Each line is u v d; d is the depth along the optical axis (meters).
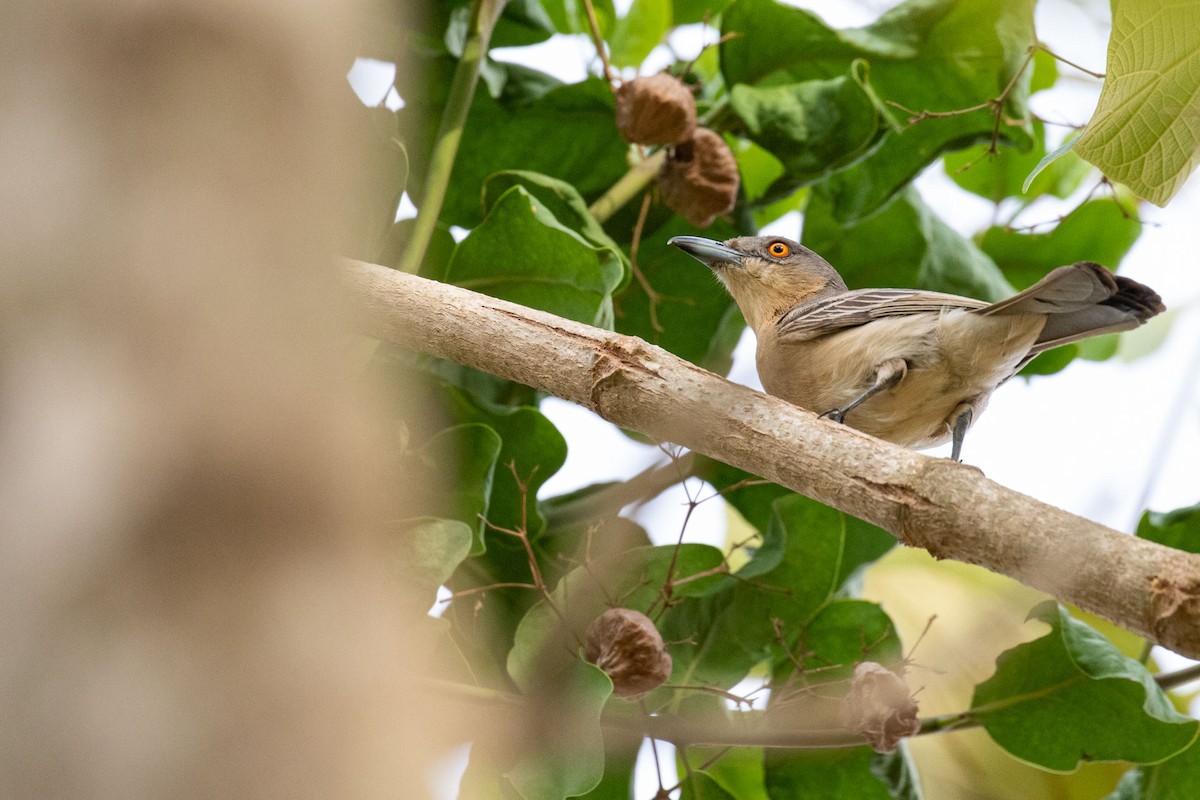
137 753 2.67
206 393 2.89
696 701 8.81
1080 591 5.96
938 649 12.80
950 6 10.43
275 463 2.94
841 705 8.55
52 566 2.71
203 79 3.02
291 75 3.14
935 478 6.42
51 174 2.88
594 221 9.70
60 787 2.63
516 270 8.93
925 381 9.79
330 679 2.90
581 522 9.68
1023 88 10.45
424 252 9.08
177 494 2.82
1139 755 8.66
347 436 3.10
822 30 10.29
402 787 2.94
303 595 2.91
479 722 7.50
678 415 6.93
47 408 2.78
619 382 7.00
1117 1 6.99
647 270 11.16
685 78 10.79
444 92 10.43
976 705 8.97
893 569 13.39
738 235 11.17
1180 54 7.02
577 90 10.59
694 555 8.80
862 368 9.91
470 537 7.87
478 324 7.12
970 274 11.23
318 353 3.11
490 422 9.30
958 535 6.30
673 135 9.93
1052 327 9.45
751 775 10.04
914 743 12.57
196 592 2.80
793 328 10.33
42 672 2.67
